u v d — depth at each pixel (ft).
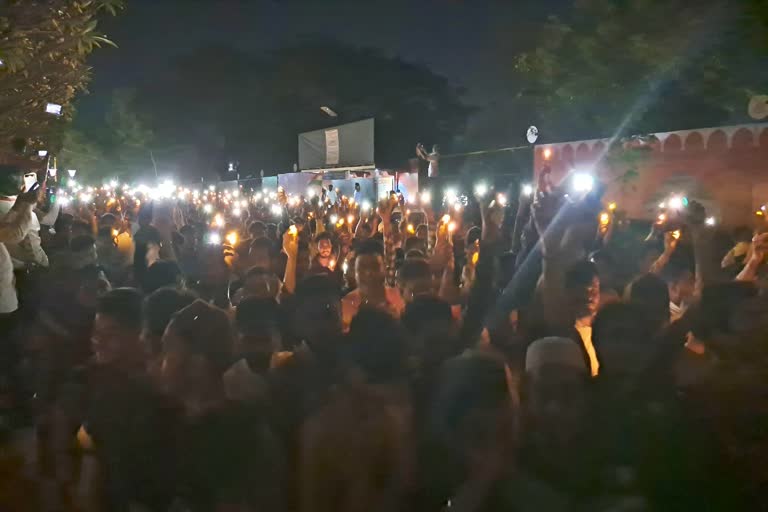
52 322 15.87
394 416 10.47
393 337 11.28
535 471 9.95
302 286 12.98
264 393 11.18
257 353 11.79
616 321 11.35
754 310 11.77
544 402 10.49
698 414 10.61
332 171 101.14
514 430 10.05
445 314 12.40
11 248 21.72
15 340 15.93
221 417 10.37
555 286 14.90
